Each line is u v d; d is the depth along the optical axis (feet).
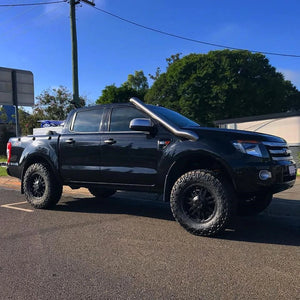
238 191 15.16
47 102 85.35
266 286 10.66
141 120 16.83
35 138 22.39
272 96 113.19
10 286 10.75
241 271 11.84
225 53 106.52
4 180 36.42
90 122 20.04
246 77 107.96
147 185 17.49
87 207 22.94
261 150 15.05
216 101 102.68
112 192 26.30
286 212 20.58
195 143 15.90
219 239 15.46
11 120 102.32
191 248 14.24
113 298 9.89
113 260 12.92
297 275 11.50
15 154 23.36
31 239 15.60
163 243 14.92
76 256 13.37
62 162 20.65
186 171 17.38
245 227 17.72
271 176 14.97
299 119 45.24
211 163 16.79
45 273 11.73
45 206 21.89
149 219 19.43
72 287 10.64
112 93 137.90
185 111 106.73
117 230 17.08
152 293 10.20
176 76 108.06
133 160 17.71
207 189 15.35
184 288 10.53
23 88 41.34
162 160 16.75
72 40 48.01
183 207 16.05
